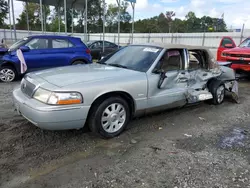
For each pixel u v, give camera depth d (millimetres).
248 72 8391
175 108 4801
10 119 4133
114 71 3768
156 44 4504
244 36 20562
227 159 3066
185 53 4531
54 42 7910
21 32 27047
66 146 3264
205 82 5184
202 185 2496
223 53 8961
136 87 3633
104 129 3455
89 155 3057
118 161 2930
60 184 2445
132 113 3826
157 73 3955
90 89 3148
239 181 2588
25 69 7230
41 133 3611
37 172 2643
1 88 6590
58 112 2932
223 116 4859
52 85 3070
